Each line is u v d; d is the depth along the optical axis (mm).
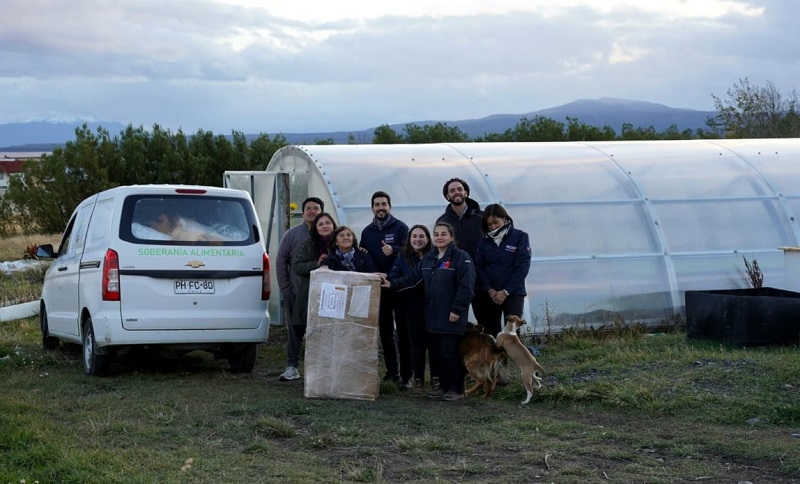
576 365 9391
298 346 9453
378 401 8320
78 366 10312
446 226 8438
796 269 11109
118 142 30953
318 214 9438
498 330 9305
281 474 5762
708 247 12531
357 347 8398
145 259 9047
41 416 7375
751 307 9719
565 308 11703
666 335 10922
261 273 9469
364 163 12664
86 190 29453
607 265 12078
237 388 8891
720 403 7434
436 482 5641
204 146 30875
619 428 7059
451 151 13445
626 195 12844
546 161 13281
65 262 10625
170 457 6141
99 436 6734
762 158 13914
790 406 7102
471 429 7094
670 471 5852
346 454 6367
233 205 9602
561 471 5855
